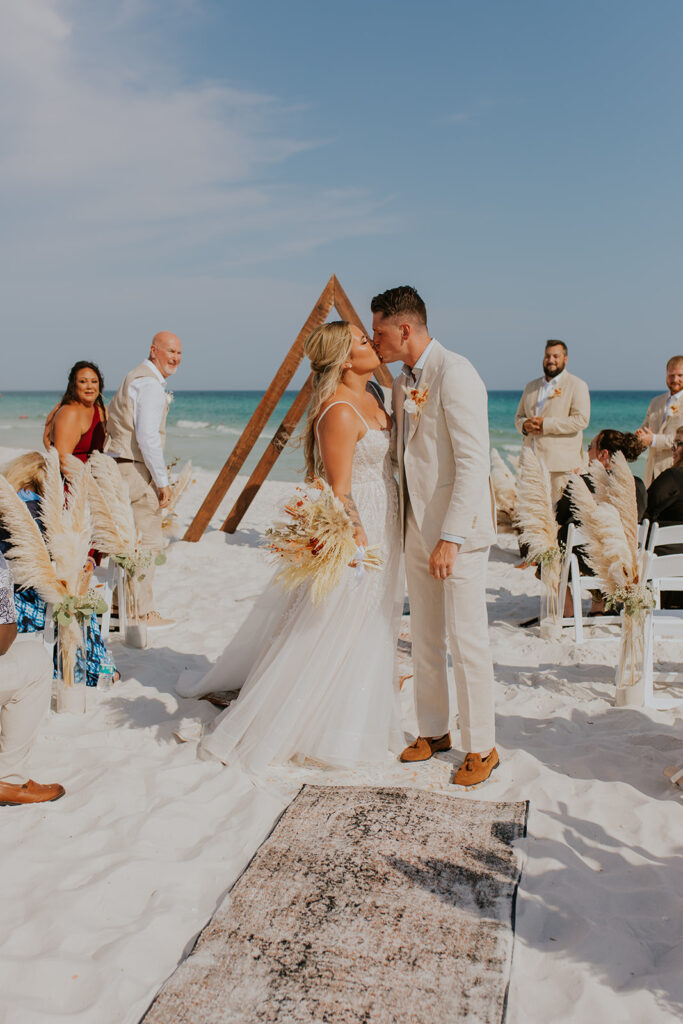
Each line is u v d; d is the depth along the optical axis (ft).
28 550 13.52
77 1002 7.59
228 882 9.56
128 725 13.96
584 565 20.13
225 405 235.81
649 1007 7.47
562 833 10.69
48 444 21.03
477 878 9.63
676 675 15.96
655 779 12.19
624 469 15.28
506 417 189.26
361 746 12.37
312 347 12.24
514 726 14.32
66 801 11.30
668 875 9.75
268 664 12.86
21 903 8.99
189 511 40.19
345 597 12.24
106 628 18.33
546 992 7.82
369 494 12.41
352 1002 7.55
